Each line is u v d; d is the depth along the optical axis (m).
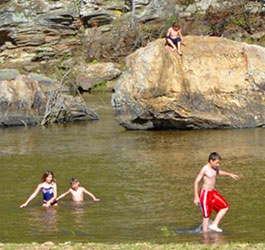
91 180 20.34
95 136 29.52
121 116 31.08
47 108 34.12
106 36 56.59
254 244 11.66
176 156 23.91
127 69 31.00
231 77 30.70
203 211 14.12
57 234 14.23
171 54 30.69
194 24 55.69
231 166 21.80
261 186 18.89
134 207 16.83
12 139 29.20
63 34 57.84
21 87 34.53
